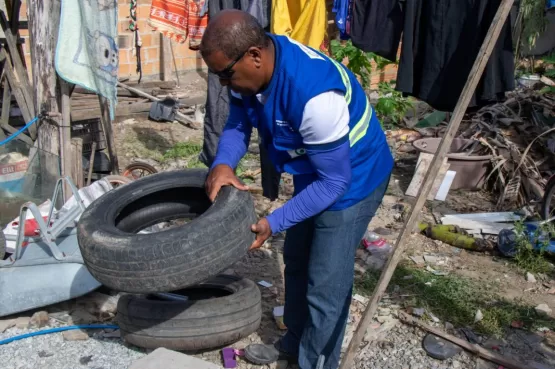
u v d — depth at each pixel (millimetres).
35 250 4289
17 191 5430
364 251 5148
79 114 7203
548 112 7637
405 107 8602
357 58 7691
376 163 2949
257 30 2465
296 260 3340
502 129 7453
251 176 6992
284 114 2596
